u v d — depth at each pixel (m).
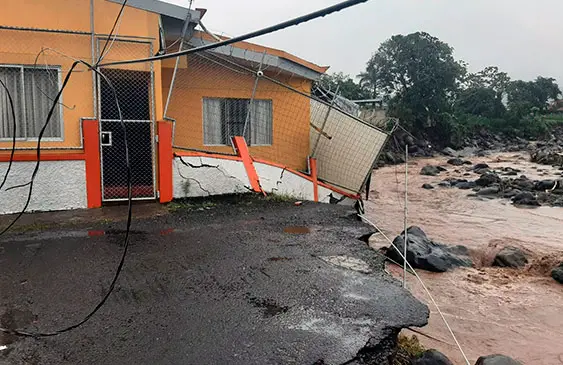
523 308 7.21
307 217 8.28
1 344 3.63
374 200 18.03
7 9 8.02
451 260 9.24
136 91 9.06
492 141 50.62
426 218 14.40
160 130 8.95
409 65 42.12
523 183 20.30
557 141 52.38
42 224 7.41
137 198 9.05
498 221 13.89
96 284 4.89
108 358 3.44
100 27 8.56
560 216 14.52
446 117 42.72
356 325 4.01
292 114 13.09
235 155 10.43
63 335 3.79
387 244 10.52
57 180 8.38
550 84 64.81
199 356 3.48
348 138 12.79
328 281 5.03
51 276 5.12
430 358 4.84
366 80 45.44
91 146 8.53
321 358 3.49
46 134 8.41
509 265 9.33
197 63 11.65
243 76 12.25
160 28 9.46
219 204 9.19
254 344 3.66
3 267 5.40
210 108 11.96
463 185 21.39
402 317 4.18
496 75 60.72
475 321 6.74
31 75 8.27
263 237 6.86
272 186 10.78
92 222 7.59
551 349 5.97
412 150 38.78
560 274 8.40
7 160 8.02
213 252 6.06
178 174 9.25
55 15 8.29
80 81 8.48
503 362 4.93
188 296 4.59
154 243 6.45
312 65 12.99
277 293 4.68
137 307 4.33
